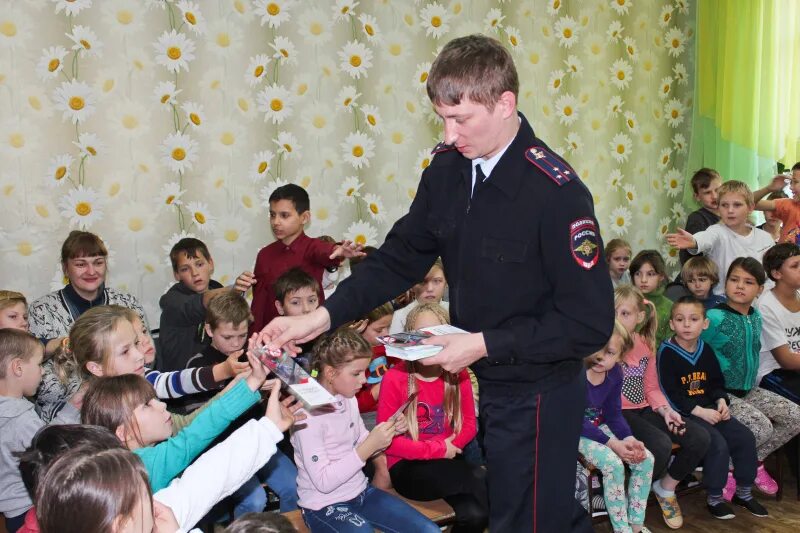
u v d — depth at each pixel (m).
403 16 3.89
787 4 4.74
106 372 2.00
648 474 2.65
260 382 1.62
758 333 3.24
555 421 1.47
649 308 3.07
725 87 4.78
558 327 1.39
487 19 4.16
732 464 3.02
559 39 4.44
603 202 4.72
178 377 2.17
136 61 3.28
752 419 3.04
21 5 3.04
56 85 3.12
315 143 3.72
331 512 2.07
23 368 2.09
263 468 2.43
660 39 4.86
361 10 3.77
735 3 4.72
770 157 4.80
